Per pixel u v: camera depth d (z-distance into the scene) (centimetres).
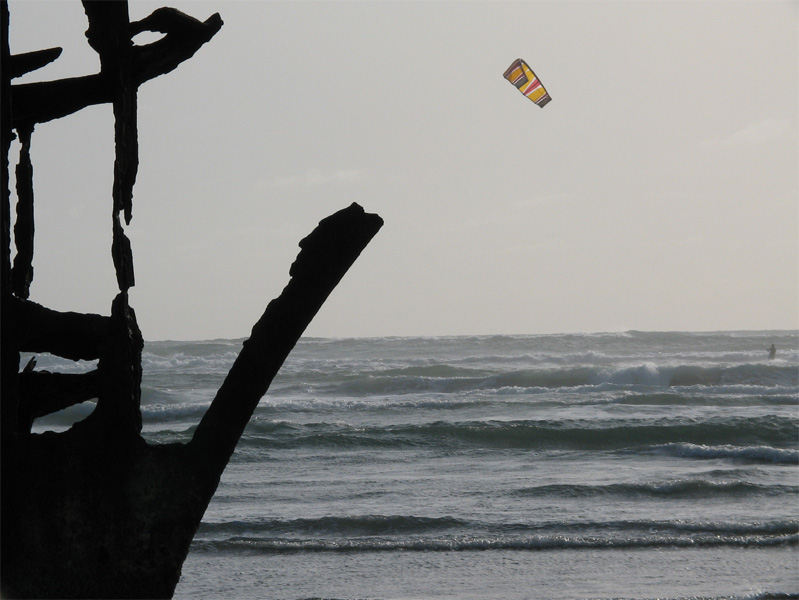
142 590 1833
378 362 18562
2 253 1870
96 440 1842
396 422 9300
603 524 4678
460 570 3984
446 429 8012
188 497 1855
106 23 1991
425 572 3962
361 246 1934
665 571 3909
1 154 1906
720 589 3634
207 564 4100
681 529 4562
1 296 1852
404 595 3634
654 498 5303
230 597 3625
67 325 1858
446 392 13250
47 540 1825
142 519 1841
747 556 4116
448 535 4544
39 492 1830
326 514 4988
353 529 4694
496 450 7500
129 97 2027
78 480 1836
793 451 6819
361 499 5447
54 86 1989
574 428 7931
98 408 1852
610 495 5372
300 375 15125
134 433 1855
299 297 1916
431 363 18225
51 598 1816
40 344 1869
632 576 3847
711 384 13312
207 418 1883
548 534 4525
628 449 7288
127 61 2008
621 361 17888
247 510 5147
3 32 1930
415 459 7119
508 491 5559
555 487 5553
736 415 8806
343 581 3838
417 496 5497
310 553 4272
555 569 3978
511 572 3944
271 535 4600
